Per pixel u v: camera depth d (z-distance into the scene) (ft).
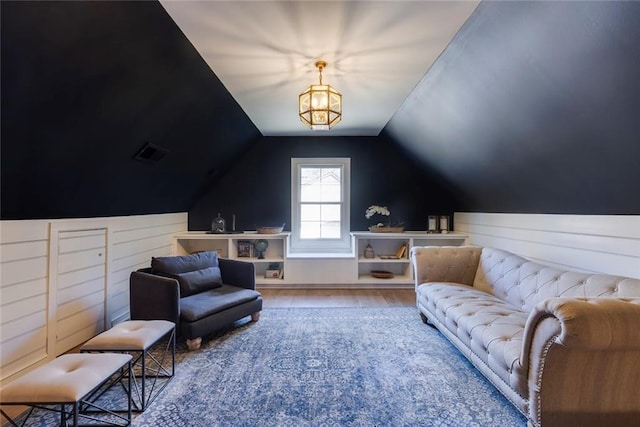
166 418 5.57
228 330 9.56
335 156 15.76
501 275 9.17
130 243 10.72
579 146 6.57
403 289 14.32
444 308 8.14
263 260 14.53
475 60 6.99
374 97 10.25
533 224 9.87
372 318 10.58
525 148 8.02
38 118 5.56
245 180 15.80
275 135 15.55
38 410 5.78
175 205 13.88
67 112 5.96
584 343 4.30
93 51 5.50
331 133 15.25
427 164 14.11
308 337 9.03
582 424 4.88
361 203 15.83
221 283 10.50
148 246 11.96
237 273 10.73
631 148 5.66
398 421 5.54
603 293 6.09
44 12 4.48
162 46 6.52
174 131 9.49
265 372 7.10
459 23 6.18
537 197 9.19
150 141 8.88
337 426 5.41
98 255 9.11
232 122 11.94
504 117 7.78
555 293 7.13
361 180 15.78
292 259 14.33
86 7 4.85
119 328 6.51
